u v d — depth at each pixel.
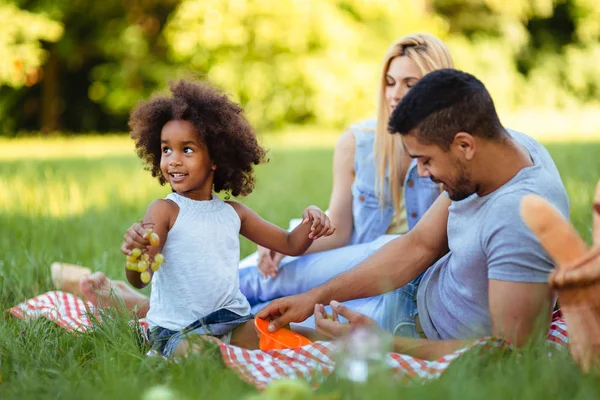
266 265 3.14
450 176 2.29
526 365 2.07
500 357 2.18
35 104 18.53
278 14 17.30
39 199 5.89
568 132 14.88
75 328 2.81
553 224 1.97
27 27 15.84
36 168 8.38
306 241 2.89
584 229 4.12
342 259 3.03
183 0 17.45
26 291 3.58
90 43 17.84
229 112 2.78
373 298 2.83
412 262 2.67
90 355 2.59
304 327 2.72
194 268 2.62
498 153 2.27
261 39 17.38
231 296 2.68
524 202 1.99
